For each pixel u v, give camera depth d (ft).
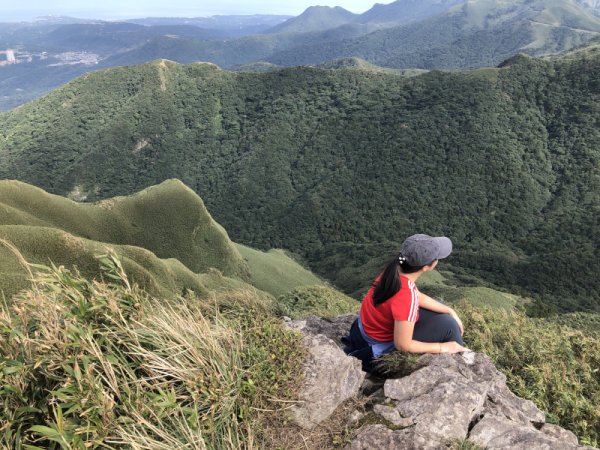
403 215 481.05
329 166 571.69
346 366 12.75
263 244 482.28
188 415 10.18
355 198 509.76
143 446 8.77
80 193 600.39
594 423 15.30
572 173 485.97
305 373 12.51
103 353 10.53
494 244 434.30
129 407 9.71
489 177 498.69
